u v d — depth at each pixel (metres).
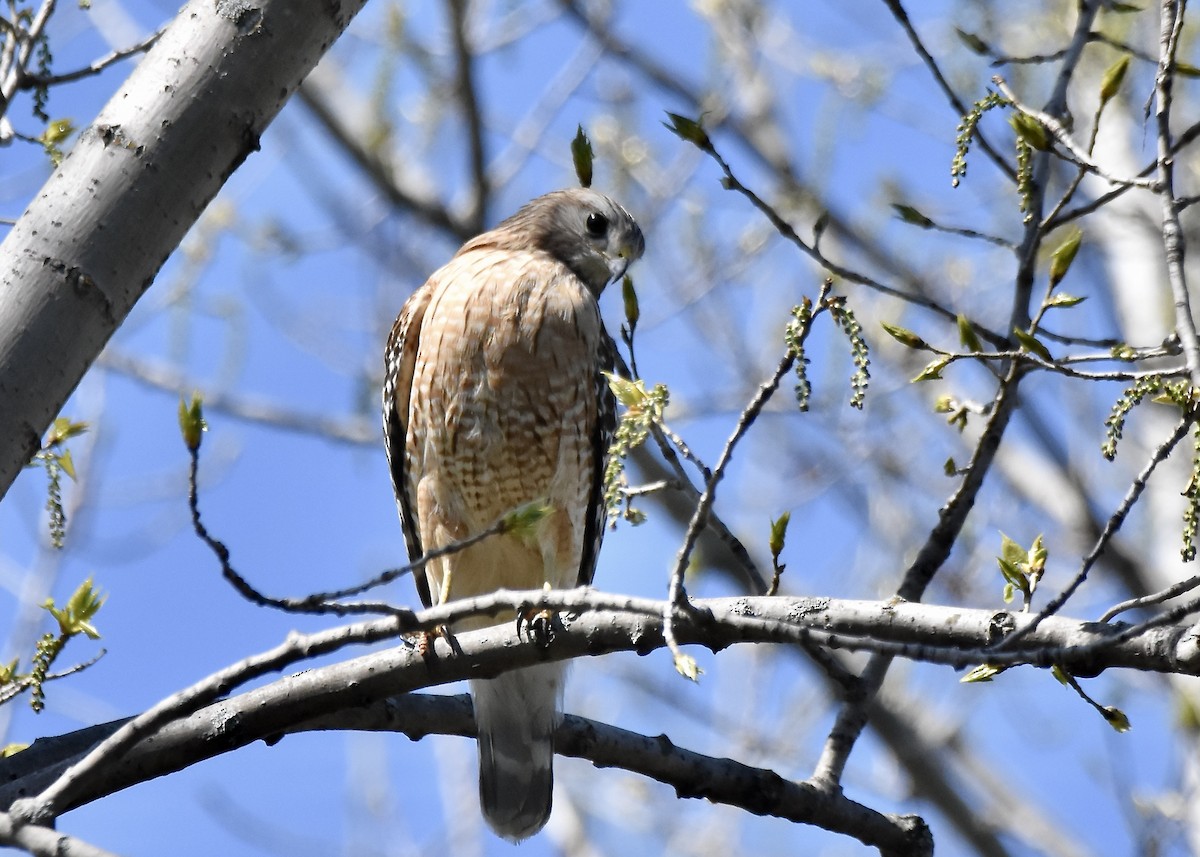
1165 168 6.23
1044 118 7.03
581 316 10.13
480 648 6.86
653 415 6.37
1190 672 5.64
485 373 9.98
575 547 10.24
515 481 10.10
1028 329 8.09
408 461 10.37
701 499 5.79
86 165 6.04
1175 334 6.70
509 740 9.10
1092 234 14.40
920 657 5.43
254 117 6.25
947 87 7.62
